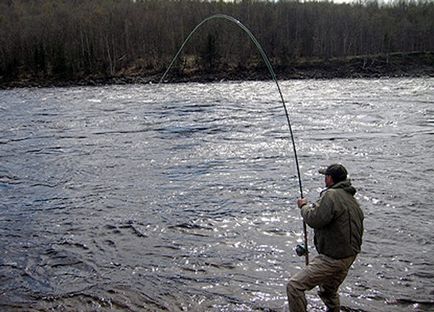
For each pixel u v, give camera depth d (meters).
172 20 88.88
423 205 11.20
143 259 8.31
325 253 5.06
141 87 61.81
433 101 34.84
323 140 19.81
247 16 91.00
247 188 12.75
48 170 15.41
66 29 90.31
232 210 10.91
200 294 6.99
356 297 6.79
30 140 21.09
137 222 10.22
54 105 37.53
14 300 6.93
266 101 37.09
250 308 6.54
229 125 24.41
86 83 72.75
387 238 9.12
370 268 7.78
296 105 33.44
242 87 56.62
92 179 14.14
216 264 8.03
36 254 8.62
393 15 116.69
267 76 77.62
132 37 87.38
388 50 95.06
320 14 98.75
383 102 34.56
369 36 96.38
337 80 71.56
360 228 5.04
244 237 9.25
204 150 18.14
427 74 80.00
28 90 62.31
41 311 6.62
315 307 6.28
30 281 7.55
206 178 13.93
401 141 19.47
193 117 27.86
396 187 12.75
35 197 12.38
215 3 95.62
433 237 9.16
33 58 81.25
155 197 12.10
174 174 14.52
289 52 86.69
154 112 30.80
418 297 6.82
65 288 7.29
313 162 15.83
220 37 84.56
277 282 7.32
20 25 93.50
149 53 86.44
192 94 46.31
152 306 6.69
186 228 9.81
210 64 80.06
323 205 4.90
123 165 15.88
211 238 9.24
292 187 12.77
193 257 8.34
